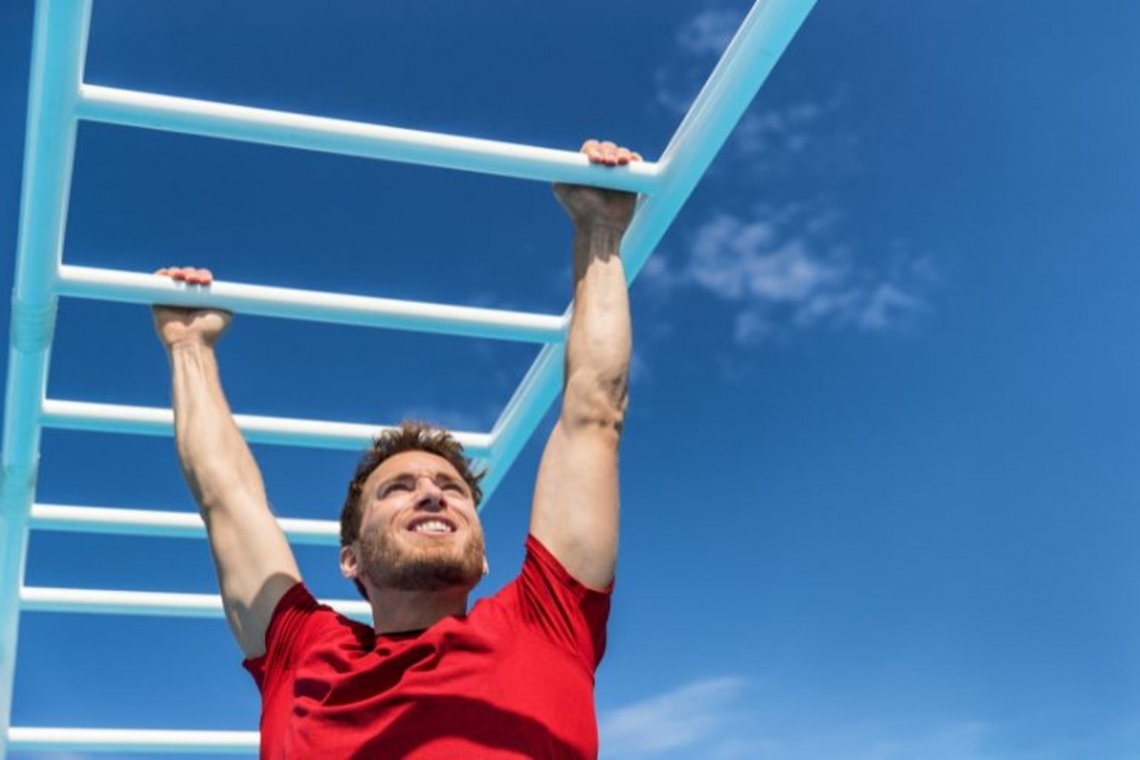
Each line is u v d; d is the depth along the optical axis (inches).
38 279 123.3
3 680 171.0
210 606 169.6
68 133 110.4
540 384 141.6
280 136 112.3
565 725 95.0
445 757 91.3
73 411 140.6
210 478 120.8
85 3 100.4
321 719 96.0
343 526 118.9
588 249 120.6
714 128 114.7
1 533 152.6
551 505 107.0
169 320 131.0
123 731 183.2
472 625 98.8
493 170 118.0
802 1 104.0
